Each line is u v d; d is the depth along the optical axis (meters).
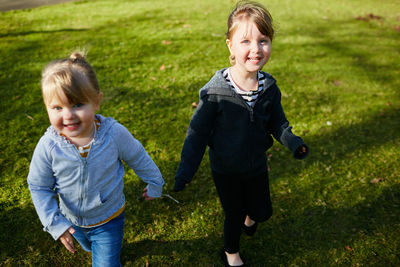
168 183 3.00
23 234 2.45
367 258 2.34
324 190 2.94
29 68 4.92
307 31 7.44
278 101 1.86
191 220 2.64
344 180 3.07
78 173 1.53
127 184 2.94
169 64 5.29
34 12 8.06
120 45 5.96
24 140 3.44
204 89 1.76
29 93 4.26
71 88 1.36
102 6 8.95
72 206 1.65
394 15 9.31
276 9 9.26
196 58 5.55
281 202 2.82
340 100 4.46
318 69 5.43
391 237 2.50
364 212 2.73
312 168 3.22
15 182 2.90
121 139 1.61
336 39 7.03
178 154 3.36
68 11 8.30
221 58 5.60
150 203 2.78
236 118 1.78
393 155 3.40
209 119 1.80
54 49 5.66
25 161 3.14
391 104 4.40
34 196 1.53
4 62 5.07
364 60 5.95
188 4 9.36
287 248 2.43
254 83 1.76
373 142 3.61
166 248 2.41
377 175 3.12
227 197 1.99
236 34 1.66
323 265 2.30
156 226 2.58
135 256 2.34
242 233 2.55
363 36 7.32
